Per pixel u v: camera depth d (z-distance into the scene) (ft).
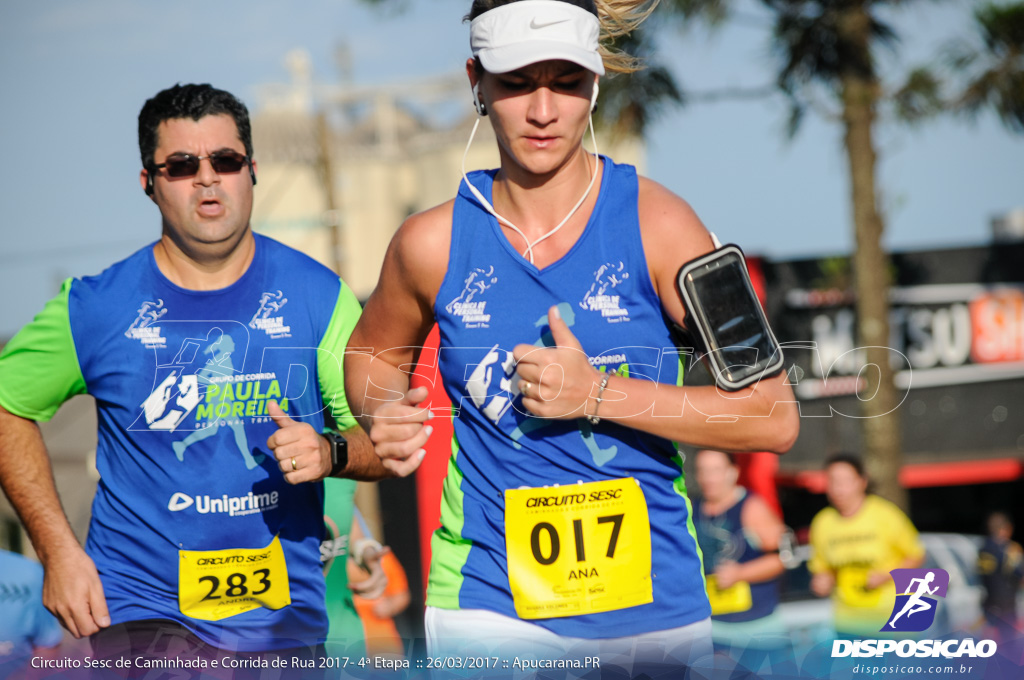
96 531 26.48
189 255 25.53
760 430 20.52
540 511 21.90
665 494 22.31
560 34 19.57
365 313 24.18
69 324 25.58
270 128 258.57
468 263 21.63
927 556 46.93
